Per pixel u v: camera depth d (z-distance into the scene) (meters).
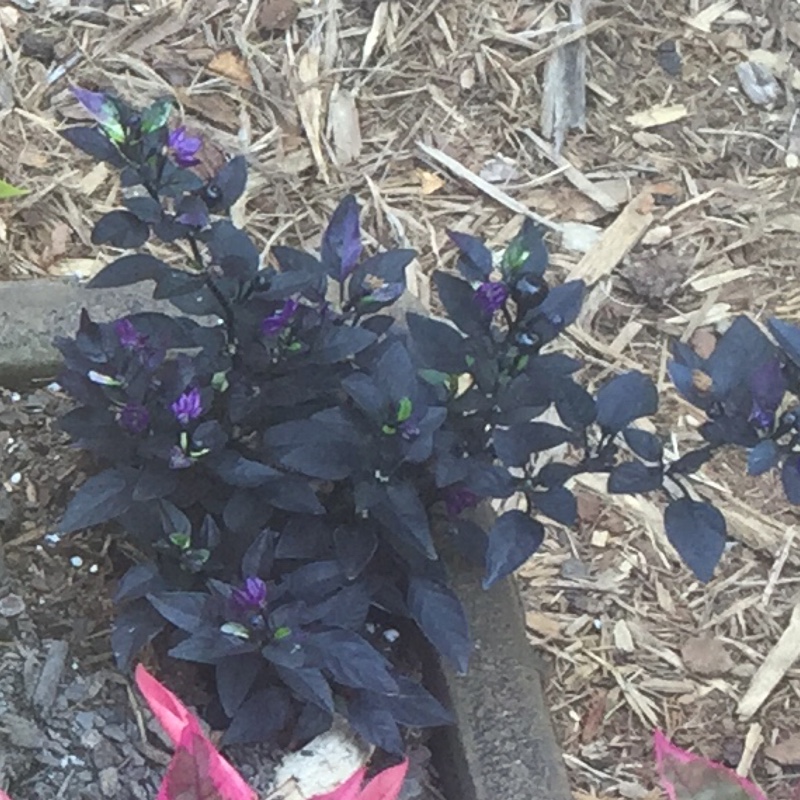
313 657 0.99
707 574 0.93
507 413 1.00
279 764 1.05
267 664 1.05
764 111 1.64
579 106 1.59
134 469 1.05
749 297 1.47
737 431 0.92
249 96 1.54
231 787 0.72
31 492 1.16
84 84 1.51
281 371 1.03
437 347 0.99
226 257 0.98
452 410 1.00
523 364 0.97
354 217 1.06
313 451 0.98
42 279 1.31
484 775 1.03
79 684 1.07
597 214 1.52
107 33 1.55
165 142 0.97
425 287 1.42
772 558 1.29
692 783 0.75
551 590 1.25
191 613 1.00
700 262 1.50
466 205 1.50
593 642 1.22
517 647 1.09
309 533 1.05
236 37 1.57
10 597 1.11
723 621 1.25
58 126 1.47
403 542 1.04
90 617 1.11
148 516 1.05
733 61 1.67
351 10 1.62
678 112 1.62
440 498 1.08
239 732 1.02
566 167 1.55
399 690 1.04
